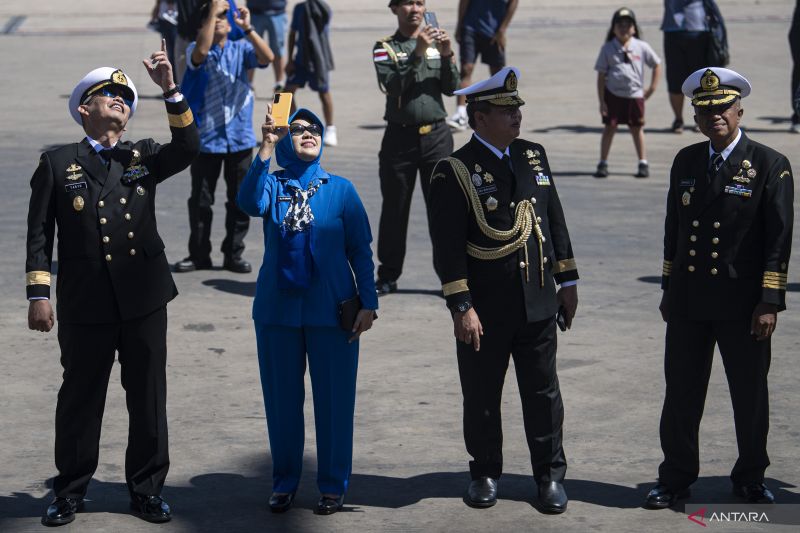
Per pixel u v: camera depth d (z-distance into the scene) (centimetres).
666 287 2225
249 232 4403
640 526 2092
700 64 5969
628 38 5119
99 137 2112
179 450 2453
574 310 2242
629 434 2523
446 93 3591
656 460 2389
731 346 2148
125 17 10975
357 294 2186
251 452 2447
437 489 2269
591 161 5516
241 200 2172
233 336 3219
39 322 2067
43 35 9812
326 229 2162
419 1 3569
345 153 5572
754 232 2122
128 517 2147
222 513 2164
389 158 3581
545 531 2080
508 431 2559
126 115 2130
